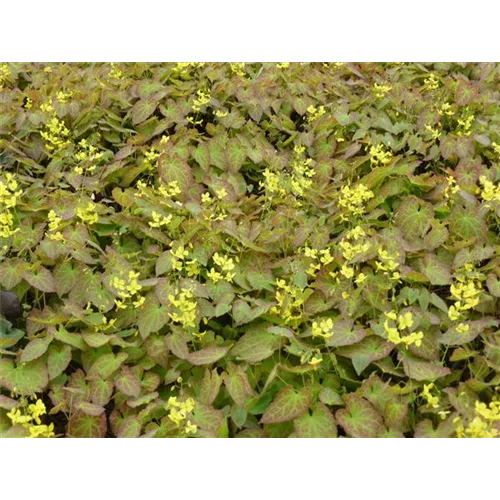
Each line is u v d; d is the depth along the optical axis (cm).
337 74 227
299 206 176
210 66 220
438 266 155
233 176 185
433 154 190
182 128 195
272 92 212
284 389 132
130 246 166
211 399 135
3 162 188
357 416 132
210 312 149
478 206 169
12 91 214
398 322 142
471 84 212
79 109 201
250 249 159
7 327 146
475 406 130
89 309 148
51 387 140
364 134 194
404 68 229
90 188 179
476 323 144
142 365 143
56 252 158
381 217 176
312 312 148
